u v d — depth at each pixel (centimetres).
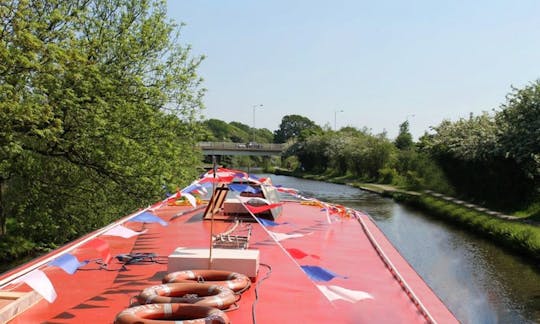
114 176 1544
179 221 844
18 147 1226
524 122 2186
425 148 3609
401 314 430
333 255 638
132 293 464
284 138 14750
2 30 1166
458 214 2248
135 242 693
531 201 2258
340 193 3659
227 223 820
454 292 1245
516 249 1664
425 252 1673
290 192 1010
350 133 6738
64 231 1598
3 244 1482
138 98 1589
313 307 435
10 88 1177
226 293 385
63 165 1596
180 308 339
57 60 1248
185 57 1692
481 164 2519
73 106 1336
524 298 1206
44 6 1408
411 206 2845
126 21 1606
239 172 759
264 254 619
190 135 1728
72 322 395
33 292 420
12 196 1579
